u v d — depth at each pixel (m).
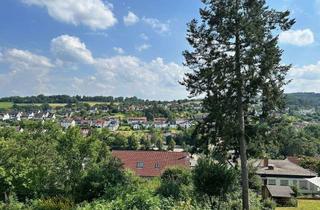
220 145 24.81
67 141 39.75
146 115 199.00
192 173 24.55
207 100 24.84
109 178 24.09
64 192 31.20
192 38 25.97
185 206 15.58
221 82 24.41
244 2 24.83
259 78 23.47
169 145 110.00
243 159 24.22
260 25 24.25
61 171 37.97
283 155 89.56
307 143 93.25
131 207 14.05
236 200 23.81
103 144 45.28
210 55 25.39
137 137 120.56
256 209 25.67
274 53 23.75
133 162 53.34
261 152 25.52
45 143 40.62
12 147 35.44
